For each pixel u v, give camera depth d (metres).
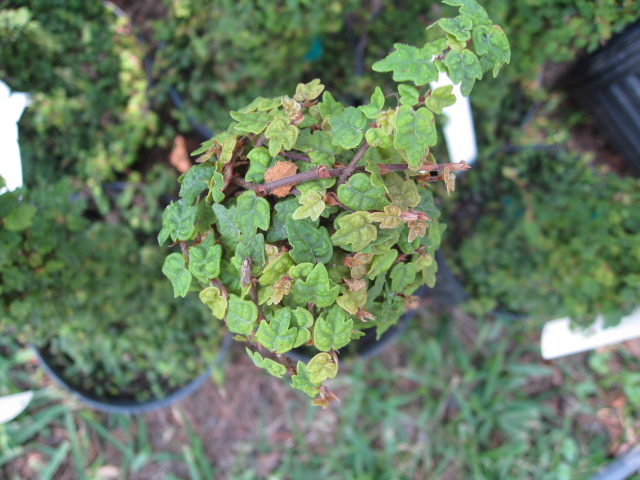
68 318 0.37
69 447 0.49
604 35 0.37
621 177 0.52
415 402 0.52
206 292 0.24
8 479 0.48
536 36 0.40
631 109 0.46
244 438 0.50
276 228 0.24
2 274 0.33
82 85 0.43
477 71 0.20
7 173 0.33
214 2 0.43
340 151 0.24
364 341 0.42
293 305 0.24
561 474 0.49
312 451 0.50
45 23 0.40
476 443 0.50
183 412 0.50
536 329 0.52
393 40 0.47
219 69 0.46
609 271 0.39
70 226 0.36
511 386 0.51
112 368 0.44
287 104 0.23
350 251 0.24
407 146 0.20
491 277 0.44
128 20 0.46
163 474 0.49
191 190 0.25
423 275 0.27
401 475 0.49
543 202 0.45
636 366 0.51
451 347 0.52
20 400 0.42
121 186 0.46
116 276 0.39
